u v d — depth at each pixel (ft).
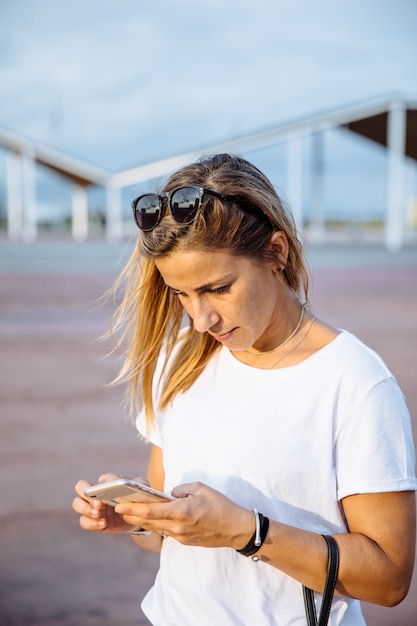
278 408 4.40
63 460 13.82
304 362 4.42
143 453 14.33
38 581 9.45
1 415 16.70
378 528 4.14
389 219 100.83
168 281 4.21
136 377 5.16
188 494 4.05
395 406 4.22
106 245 98.17
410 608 9.09
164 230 4.02
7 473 13.05
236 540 4.02
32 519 11.22
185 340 4.97
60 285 43.39
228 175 4.16
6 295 38.32
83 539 10.63
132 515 4.02
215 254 4.02
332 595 4.08
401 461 4.15
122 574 9.70
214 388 4.66
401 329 29.04
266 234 4.19
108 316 31.48
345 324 30.14
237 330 4.26
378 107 95.66
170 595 4.68
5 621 8.48
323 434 4.28
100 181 111.55
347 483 4.20
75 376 20.67
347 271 57.47
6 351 24.02
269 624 4.39
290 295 4.58
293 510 4.32
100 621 8.59
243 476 4.40
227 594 4.45
